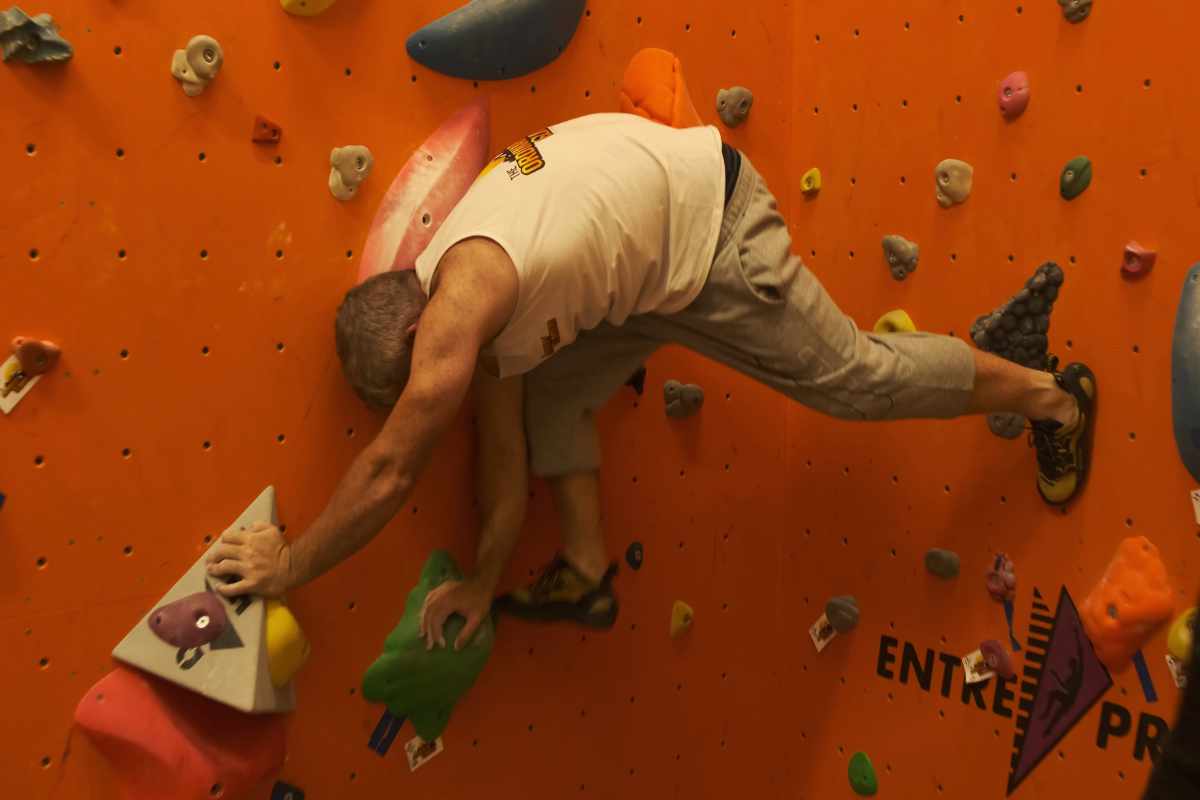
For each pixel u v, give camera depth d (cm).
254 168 150
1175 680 159
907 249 189
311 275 157
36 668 139
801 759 217
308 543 141
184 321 147
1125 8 159
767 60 203
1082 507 170
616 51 183
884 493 199
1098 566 168
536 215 141
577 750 195
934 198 186
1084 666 170
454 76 166
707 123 195
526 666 187
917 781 196
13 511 136
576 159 146
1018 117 173
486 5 164
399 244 163
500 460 169
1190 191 154
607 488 192
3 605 136
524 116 175
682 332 166
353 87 157
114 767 144
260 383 154
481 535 171
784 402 215
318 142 155
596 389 174
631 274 150
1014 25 173
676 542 203
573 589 176
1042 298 166
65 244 137
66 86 135
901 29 189
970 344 181
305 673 161
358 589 165
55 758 140
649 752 205
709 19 193
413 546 170
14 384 135
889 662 200
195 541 150
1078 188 166
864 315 199
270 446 155
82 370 139
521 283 139
